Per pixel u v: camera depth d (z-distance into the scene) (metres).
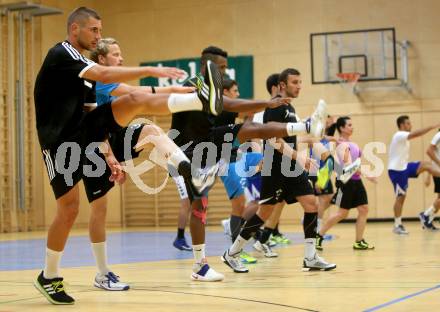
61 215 4.58
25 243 12.75
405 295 4.47
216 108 4.32
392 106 17.92
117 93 5.39
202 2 19.44
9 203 17.53
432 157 13.49
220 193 18.75
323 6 18.48
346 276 5.80
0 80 17.34
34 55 18.62
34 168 18.38
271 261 7.72
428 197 17.56
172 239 13.09
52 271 4.59
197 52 19.45
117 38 20.16
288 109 6.65
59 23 19.36
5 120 17.59
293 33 18.64
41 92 4.54
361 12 18.23
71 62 4.46
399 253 8.22
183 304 4.34
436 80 17.77
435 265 6.60
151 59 19.83
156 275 6.38
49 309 4.30
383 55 17.84
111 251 10.09
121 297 4.81
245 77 18.91
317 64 18.36
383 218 17.75
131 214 19.66
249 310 3.98
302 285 5.21
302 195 6.49
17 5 17.45
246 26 19.06
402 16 17.98
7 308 4.37
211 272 5.74
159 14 19.81
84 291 5.24
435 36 17.81
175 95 4.36
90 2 20.23
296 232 14.27
